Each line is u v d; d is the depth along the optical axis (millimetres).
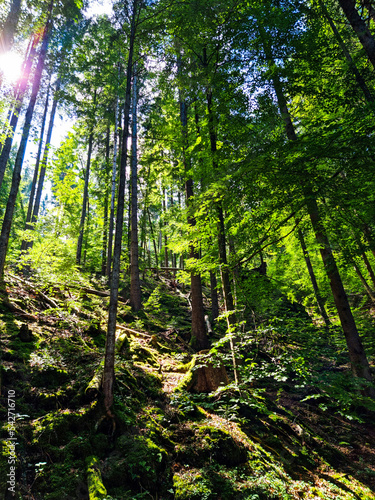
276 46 7105
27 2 8578
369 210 5613
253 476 4883
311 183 5590
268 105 7172
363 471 6105
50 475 3836
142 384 6590
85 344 7148
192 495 4160
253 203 6371
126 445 4695
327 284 13117
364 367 8000
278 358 6457
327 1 9055
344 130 5023
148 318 12266
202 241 8461
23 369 5211
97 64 14008
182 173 11266
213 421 5996
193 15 6746
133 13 6473
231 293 7492
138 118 17812
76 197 23438
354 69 7082
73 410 4887
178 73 7902
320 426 7629
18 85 8719
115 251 5816
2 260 8102
